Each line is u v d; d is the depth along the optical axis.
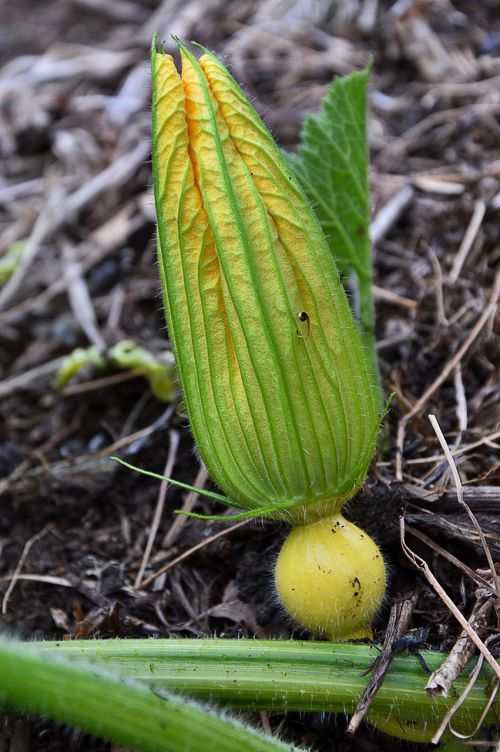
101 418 0.44
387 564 0.33
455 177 0.47
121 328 0.47
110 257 0.51
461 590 0.32
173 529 0.38
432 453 0.37
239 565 0.35
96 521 0.39
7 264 0.52
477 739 0.30
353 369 0.29
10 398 0.46
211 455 0.29
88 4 0.76
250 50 0.62
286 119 0.55
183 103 0.28
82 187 0.56
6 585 0.37
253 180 0.28
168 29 0.66
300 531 0.30
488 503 0.34
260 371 0.28
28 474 0.41
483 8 0.59
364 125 0.35
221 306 0.28
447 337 0.40
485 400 0.38
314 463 0.29
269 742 0.28
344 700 0.30
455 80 0.54
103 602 0.36
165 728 0.27
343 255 0.36
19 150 0.62
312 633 0.32
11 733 0.32
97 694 0.27
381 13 0.62
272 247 0.28
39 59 0.70
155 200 0.28
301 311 0.28
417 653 0.30
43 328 0.48
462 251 0.43
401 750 0.31
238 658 0.30
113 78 0.65
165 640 0.30
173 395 0.43
